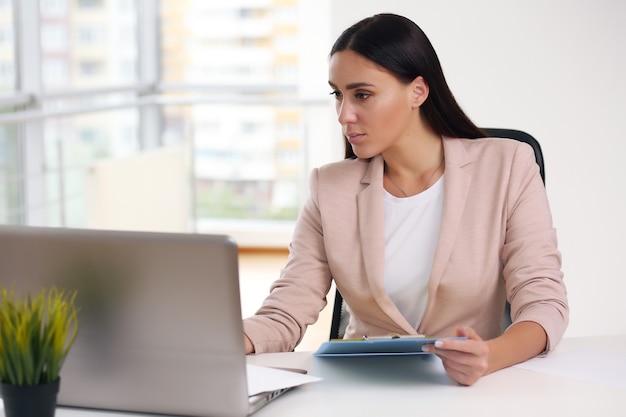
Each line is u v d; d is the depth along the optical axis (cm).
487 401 154
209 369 142
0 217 496
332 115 404
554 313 182
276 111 614
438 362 177
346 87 191
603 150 370
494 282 197
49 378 132
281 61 616
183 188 573
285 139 616
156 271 139
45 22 536
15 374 130
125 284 141
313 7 538
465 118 207
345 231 202
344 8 374
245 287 522
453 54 372
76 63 566
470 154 204
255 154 620
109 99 609
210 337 141
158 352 144
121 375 147
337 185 206
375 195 202
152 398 147
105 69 591
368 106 190
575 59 367
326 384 164
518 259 193
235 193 626
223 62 621
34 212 520
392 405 152
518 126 373
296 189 621
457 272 194
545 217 198
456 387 161
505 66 371
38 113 476
